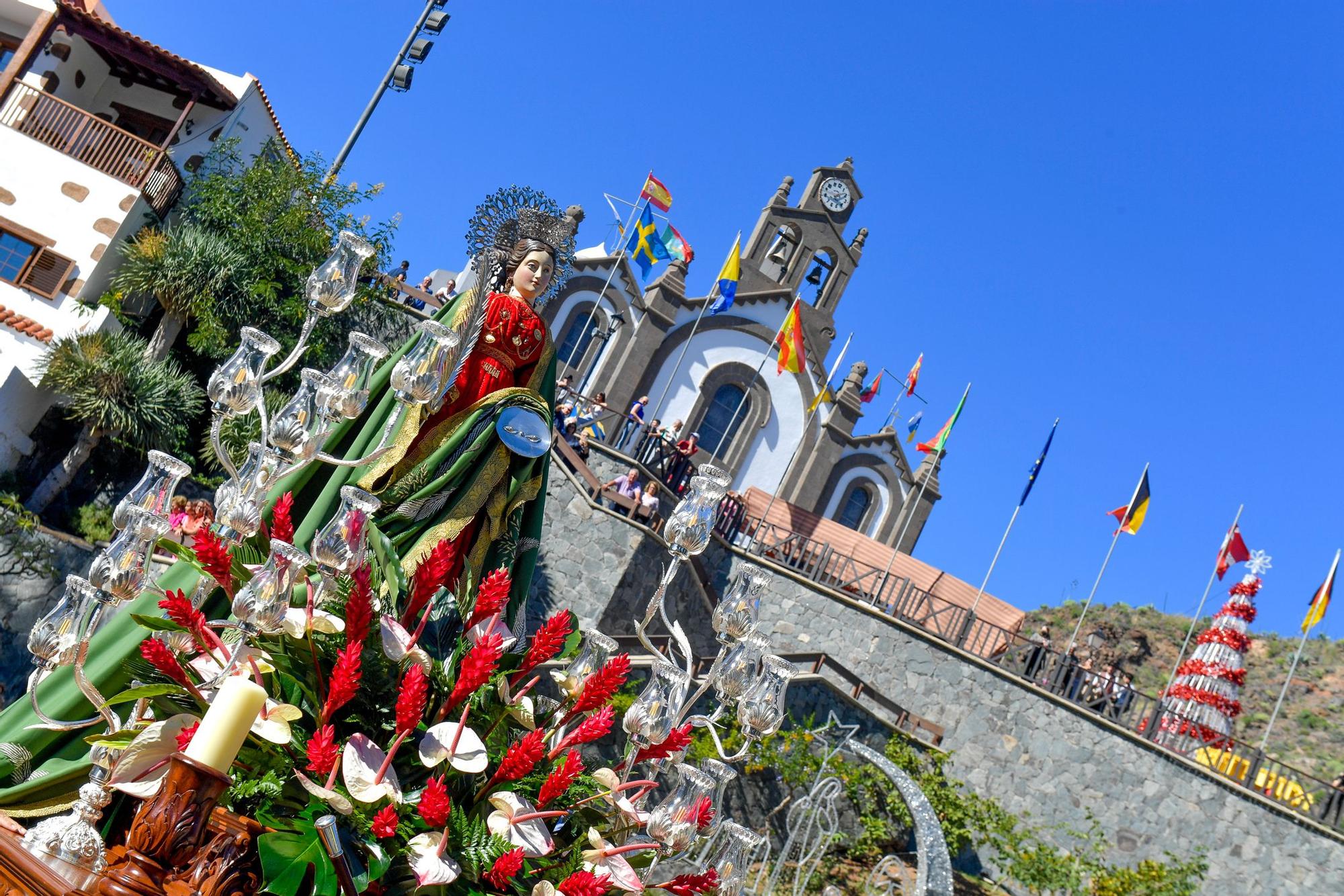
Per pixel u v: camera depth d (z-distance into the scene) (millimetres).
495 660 3480
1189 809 20641
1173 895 19297
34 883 2100
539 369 5203
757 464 33500
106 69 24469
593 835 3539
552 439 4859
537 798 3627
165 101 24547
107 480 19797
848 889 15383
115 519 3193
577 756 3375
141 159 21266
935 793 19203
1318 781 21562
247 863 2666
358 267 3643
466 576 4539
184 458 19453
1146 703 24312
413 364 3594
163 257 19859
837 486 34406
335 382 3498
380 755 3234
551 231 5285
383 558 4008
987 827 19844
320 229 20984
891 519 34688
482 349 4961
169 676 3221
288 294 20719
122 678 4086
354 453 4691
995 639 25844
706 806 3508
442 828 3180
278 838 2783
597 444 21406
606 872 3455
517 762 3328
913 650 22516
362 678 3428
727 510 24922
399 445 4594
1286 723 45375
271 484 3570
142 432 18625
